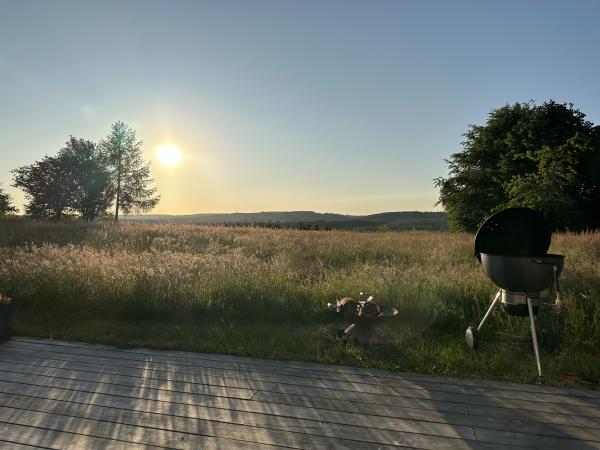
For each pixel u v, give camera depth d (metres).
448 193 39.31
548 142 33.41
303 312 6.40
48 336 5.68
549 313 5.65
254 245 15.13
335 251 13.30
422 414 3.52
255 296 6.68
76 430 3.25
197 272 7.93
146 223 23.97
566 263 8.48
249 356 4.96
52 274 7.56
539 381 4.21
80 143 42.75
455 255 11.62
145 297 6.52
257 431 3.24
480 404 3.71
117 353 5.05
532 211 4.96
